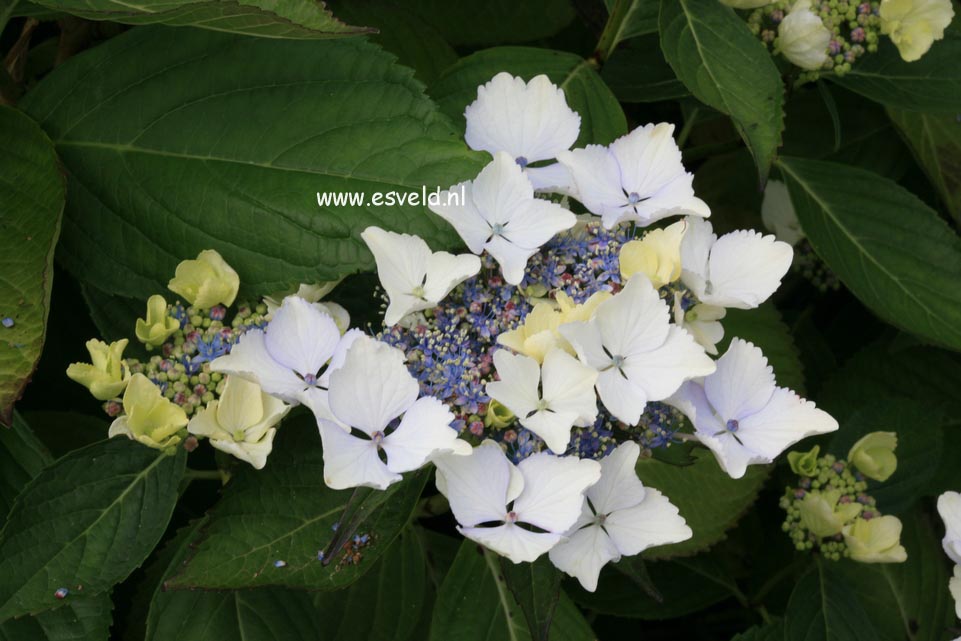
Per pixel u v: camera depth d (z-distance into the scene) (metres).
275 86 0.61
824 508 0.69
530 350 0.56
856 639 0.69
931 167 0.78
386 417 0.55
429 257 0.57
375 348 0.55
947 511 0.62
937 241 0.72
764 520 0.79
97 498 0.61
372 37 0.74
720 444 0.56
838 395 0.80
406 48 0.75
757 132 0.63
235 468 0.62
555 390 0.55
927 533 0.76
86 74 0.63
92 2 0.57
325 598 0.66
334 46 0.61
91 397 0.72
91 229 0.62
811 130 0.83
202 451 0.71
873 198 0.73
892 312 0.72
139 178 0.62
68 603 0.62
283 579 0.59
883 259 0.72
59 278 0.72
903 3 0.69
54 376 0.72
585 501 0.56
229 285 0.60
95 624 0.62
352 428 0.56
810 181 0.73
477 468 0.55
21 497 0.60
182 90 0.62
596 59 0.68
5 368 0.58
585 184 0.58
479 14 0.79
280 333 0.57
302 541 0.59
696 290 0.58
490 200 0.58
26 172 0.61
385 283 0.57
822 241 0.73
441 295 0.56
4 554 0.59
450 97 0.66
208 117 0.62
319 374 0.57
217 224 0.61
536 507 0.55
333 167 0.60
